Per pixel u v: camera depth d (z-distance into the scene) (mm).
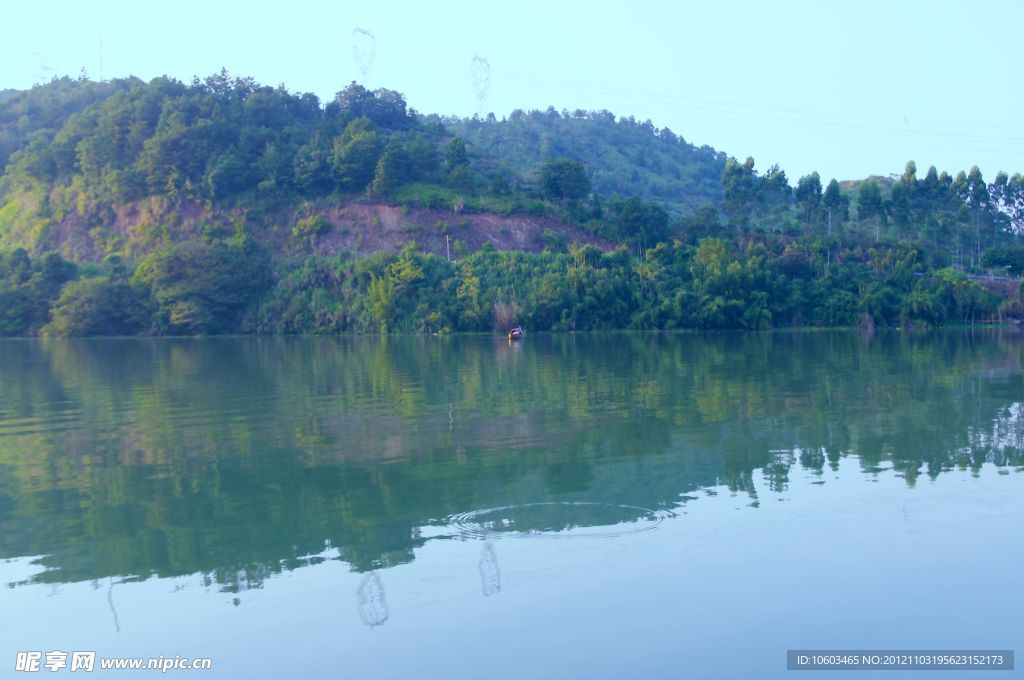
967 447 29672
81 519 23109
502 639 15781
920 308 117125
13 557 20344
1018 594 17219
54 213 136000
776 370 55969
